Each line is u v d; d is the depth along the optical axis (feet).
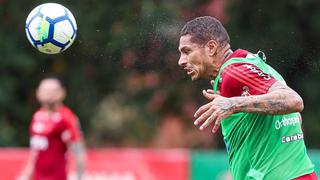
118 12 133.80
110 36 131.13
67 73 163.84
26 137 168.35
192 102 161.58
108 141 177.17
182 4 141.59
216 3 145.79
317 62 75.61
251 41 140.05
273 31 144.77
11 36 158.61
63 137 105.19
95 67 162.09
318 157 105.29
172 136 170.91
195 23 57.21
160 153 115.65
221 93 55.01
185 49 57.26
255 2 146.00
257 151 56.13
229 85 53.83
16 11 156.56
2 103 161.99
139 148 175.63
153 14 110.32
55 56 159.02
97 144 176.35
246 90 53.36
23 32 158.30
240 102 51.80
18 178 109.81
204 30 56.75
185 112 164.04
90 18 137.39
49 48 63.93
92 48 108.37
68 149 106.83
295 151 56.08
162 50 89.45
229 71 54.03
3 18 157.79
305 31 149.59
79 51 119.14
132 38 103.40
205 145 170.09
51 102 105.09
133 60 103.65
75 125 105.29
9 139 163.02
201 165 109.50
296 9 148.15
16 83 162.71
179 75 102.94
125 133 175.83
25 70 159.33
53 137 105.50
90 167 112.27
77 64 162.40
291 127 56.44
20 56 158.61
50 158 105.70
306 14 148.56
